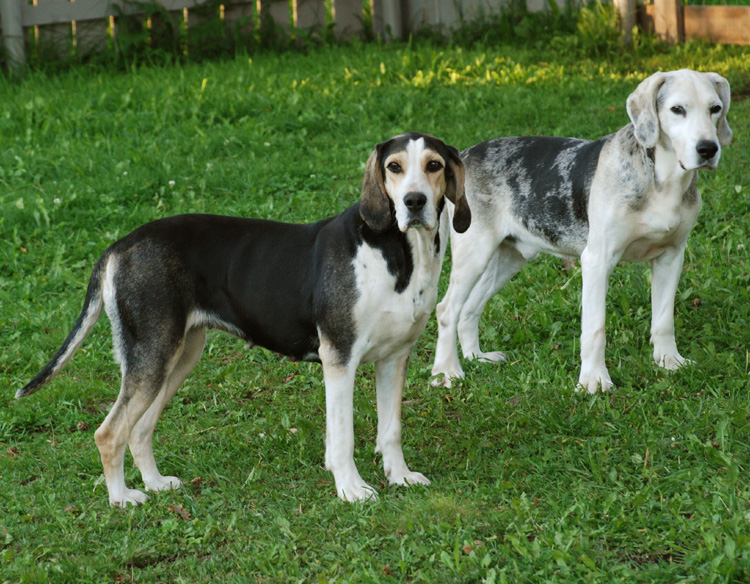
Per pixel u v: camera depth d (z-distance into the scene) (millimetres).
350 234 4699
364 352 4770
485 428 5582
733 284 6996
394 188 4453
